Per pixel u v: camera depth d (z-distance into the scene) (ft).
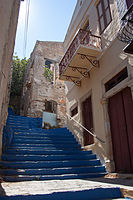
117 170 17.76
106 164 18.34
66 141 25.41
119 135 18.40
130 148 16.60
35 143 22.25
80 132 26.63
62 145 23.54
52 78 50.14
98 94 22.74
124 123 17.89
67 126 32.94
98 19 25.11
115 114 19.53
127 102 17.83
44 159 18.19
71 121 31.27
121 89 18.43
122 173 16.34
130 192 9.12
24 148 19.58
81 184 11.51
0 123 14.43
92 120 24.27
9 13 6.73
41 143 22.70
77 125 28.27
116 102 19.60
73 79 29.19
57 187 10.21
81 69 26.27
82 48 22.00
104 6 23.93
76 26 33.22
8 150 18.10
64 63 28.22
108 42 21.79
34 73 47.96
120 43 19.33
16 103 57.57
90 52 22.71
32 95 44.65
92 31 26.71
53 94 47.91
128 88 17.87
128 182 11.91
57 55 54.95
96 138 21.53
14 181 13.00
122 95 18.74
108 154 18.67
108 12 22.68
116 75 19.93
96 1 26.21
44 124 39.01
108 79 20.86
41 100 45.16
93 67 24.89
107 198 9.40
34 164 16.37
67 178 14.93
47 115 41.47
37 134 24.80
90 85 25.49
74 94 31.50
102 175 16.69
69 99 34.04
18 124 28.91
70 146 24.30
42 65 50.65
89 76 26.00
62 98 48.93
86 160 19.62
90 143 23.82
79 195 8.99
